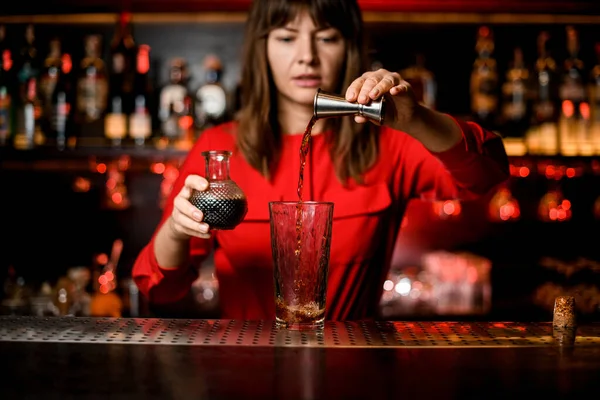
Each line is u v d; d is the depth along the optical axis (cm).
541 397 81
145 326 116
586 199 304
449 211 303
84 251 298
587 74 285
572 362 94
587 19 289
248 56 166
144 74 289
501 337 109
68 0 273
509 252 306
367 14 285
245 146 162
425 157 164
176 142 272
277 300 114
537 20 289
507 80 290
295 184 162
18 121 265
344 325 119
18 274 295
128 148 258
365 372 89
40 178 297
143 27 293
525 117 280
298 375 88
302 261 112
